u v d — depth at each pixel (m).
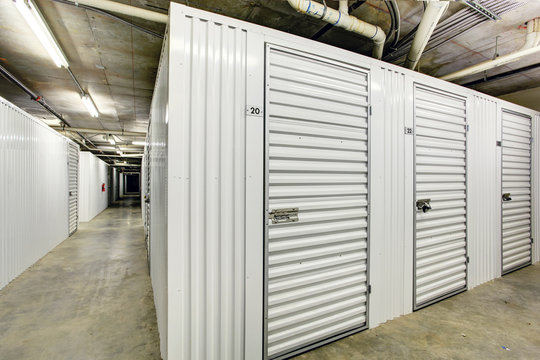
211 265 1.56
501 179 3.23
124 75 3.77
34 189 4.00
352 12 2.47
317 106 1.89
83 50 3.07
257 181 1.69
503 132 3.27
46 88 4.25
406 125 2.36
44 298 2.78
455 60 3.47
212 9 2.39
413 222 2.41
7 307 2.58
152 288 3.01
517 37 2.89
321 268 1.93
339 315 2.00
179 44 1.48
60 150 5.27
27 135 3.78
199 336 1.54
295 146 1.83
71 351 1.91
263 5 2.34
